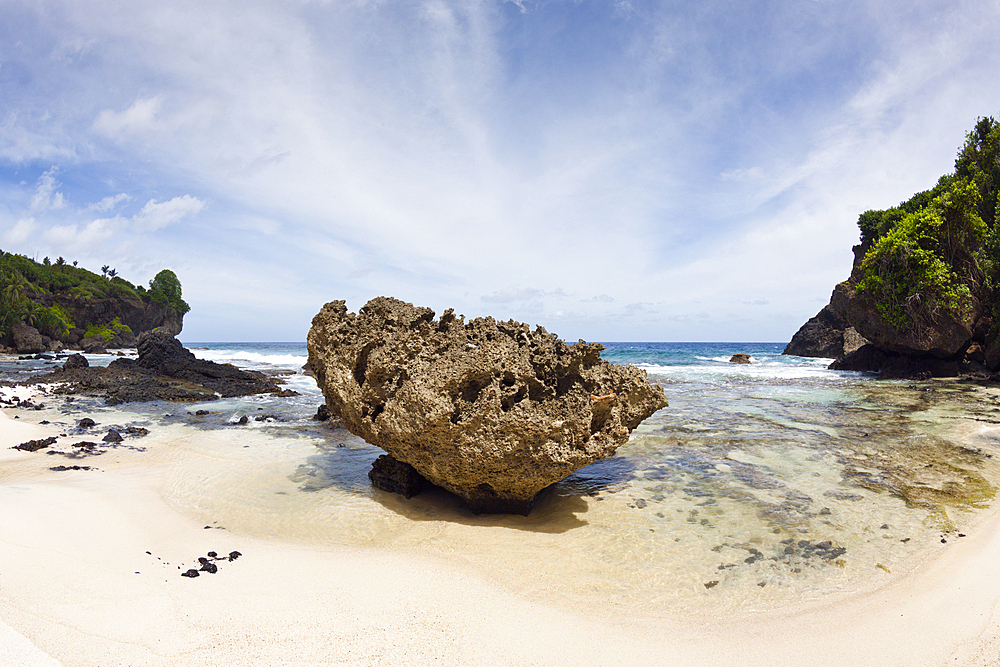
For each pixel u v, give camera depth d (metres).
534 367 8.95
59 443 12.20
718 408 19.69
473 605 5.45
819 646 4.97
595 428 9.38
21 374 30.98
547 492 9.88
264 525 7.77
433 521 8.27
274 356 53.16
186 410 18.97
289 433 14.62
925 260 30.31
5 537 5.91
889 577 6.49
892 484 10.29
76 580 5.22
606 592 5.99
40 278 94.25
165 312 115.56
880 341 34.78
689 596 5.95
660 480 10.62
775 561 6.92
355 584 5.75
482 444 7.84
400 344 9.09
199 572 5.78
